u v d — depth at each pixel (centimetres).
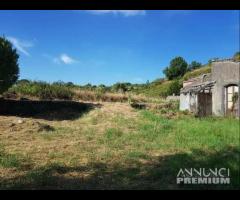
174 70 7044
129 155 1077
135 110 2042
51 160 1048
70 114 2022
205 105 2053
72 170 941
